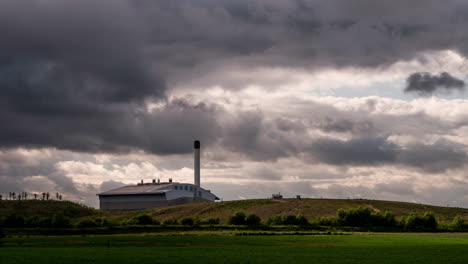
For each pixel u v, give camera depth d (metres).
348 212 171.75
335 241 114.81
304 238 123.69
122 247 99.12
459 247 99.31
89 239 120.25
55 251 90.19
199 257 80.81
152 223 162.88
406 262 75.69
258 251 91.00
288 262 74.88
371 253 87.56
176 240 117.38
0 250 92.25
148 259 77.88
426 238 125.62
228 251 90.62
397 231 162.25
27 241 114.38
